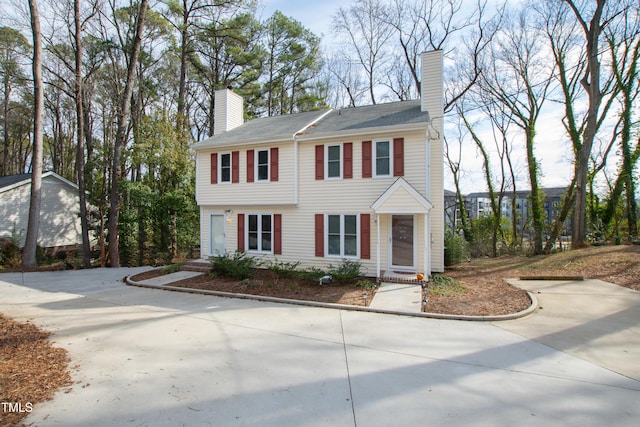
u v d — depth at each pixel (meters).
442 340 6.56
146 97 26.36
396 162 13.03
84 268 17.45
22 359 5.45
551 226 24.86
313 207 14.30
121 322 7.66
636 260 12.29
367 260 13.38
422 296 9.97
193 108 31.45
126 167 21.78
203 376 4.97
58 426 3.69
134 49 17.92
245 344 6.32
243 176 15.43
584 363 5.46
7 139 32.34
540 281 11.66
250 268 12.99
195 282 12.16
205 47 26.59
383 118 14.30
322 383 4.79
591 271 12.25
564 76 20.61
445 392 4.54
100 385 4.65
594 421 3.87
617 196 19.50
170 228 21.72
